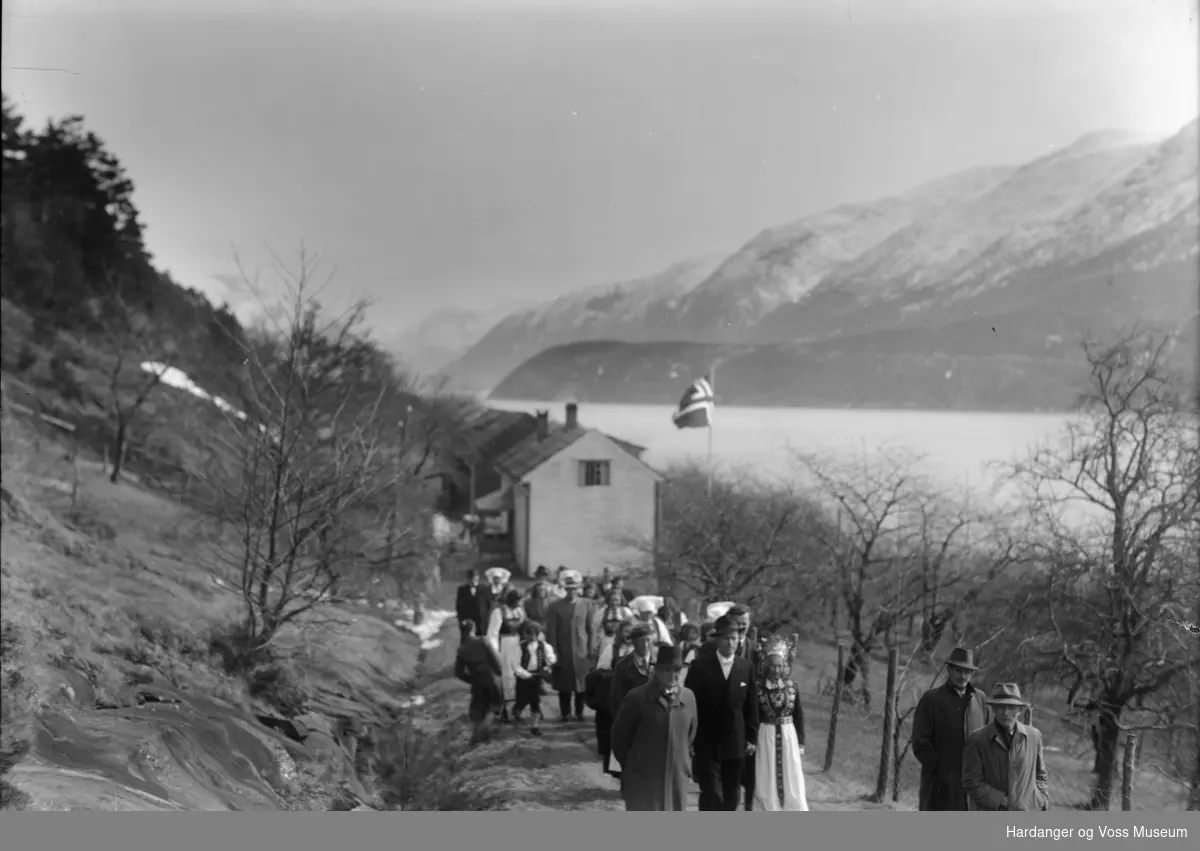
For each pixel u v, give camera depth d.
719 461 38.53
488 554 43.47
